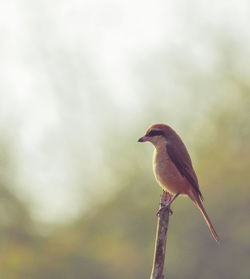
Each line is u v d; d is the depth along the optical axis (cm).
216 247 2834
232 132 2986
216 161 2938
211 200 2880
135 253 2894
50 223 2964
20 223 2912
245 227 2845
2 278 2914
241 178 2900
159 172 1600
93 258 2912
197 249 2831
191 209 2820
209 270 2828
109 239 2942
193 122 3011
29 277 2922
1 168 2867
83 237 2953
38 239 2931
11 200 2894
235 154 2948
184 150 1603
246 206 2878
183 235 2830
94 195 2980
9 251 2912
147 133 1620
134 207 2931
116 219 2942
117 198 2955
